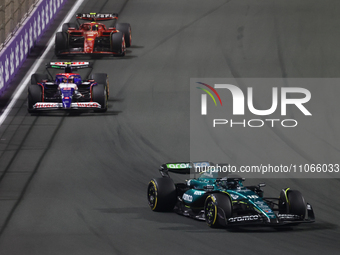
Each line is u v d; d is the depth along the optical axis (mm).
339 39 107125
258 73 90250
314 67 93250
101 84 74562
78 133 67125
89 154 60719
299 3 129875
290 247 34812
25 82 87375
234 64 94688
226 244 35469
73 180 53062
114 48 97562
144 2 133625
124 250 34344
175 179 55031
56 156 59875
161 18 121438
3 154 60281
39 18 108625
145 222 41188
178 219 42094
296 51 101250
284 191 40750
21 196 48250
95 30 98750
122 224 40625
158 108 76250
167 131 68375
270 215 37844
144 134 67312
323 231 39188
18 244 35812
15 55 90688
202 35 109875
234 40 106938
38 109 71188
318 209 46188
